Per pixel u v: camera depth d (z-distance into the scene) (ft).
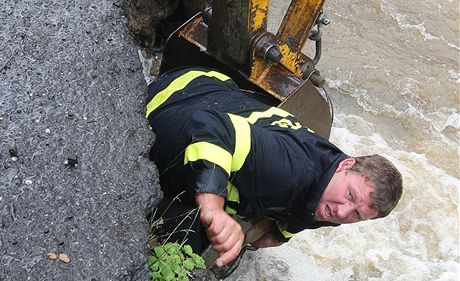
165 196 10.44
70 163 8.87
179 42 13.66
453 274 15.48
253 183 10.02
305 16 13.83
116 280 7.91
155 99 11.34
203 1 16.61
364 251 15.48
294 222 11.19
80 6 10.96
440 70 20.90
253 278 14.16
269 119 10.74
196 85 11.47
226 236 9.02
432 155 18.58
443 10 22.84
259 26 12.56
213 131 9.66
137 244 8.34
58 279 7.72
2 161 8.67
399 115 19.52
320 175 10.28
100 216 8.46
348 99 19.69
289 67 13.41
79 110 9.55
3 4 10.59
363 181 10.30
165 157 10.27
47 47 10.21
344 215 10.37
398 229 16.22
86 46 10.44
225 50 12.79
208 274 9.93
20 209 8.25
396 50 21.31
